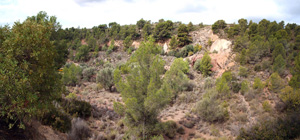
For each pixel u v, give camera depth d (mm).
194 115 15602
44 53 4434
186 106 18141
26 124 5801
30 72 4156
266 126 8719
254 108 14016
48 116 8328
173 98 19969
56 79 5488
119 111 10781
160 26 63031
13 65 3738
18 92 3852
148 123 10641
